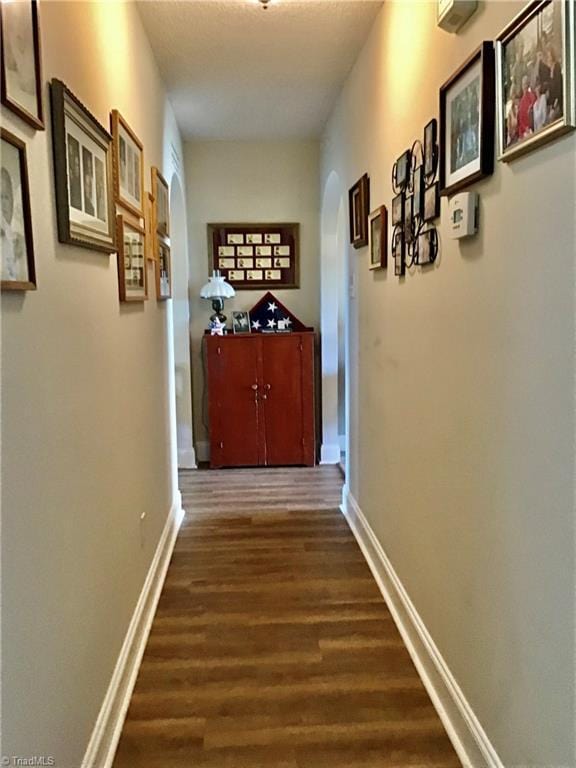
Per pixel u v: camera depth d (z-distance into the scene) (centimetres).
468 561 177
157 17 281
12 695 116
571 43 112
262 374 507
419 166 217
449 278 187
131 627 227
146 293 274
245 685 214
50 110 144
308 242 527
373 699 206
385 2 269
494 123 151
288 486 459
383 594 282
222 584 294
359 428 353
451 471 190
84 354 169
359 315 348
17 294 120
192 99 400
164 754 182
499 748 158
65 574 149
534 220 132
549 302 126
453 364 186
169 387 363
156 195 313
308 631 250
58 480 144
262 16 283
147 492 274
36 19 130
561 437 123
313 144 517
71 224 155
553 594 129
